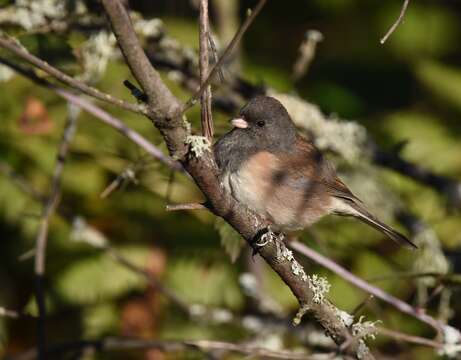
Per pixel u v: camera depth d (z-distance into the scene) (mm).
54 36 8570
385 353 10430
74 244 10438
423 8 13875
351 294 10492
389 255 11133
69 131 8609
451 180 10617
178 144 5066
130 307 10508
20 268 10359
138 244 10602
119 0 4609
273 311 9875
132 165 8555
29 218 10219
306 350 9688
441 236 11367
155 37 9898
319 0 13961
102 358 10469
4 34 7352
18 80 10656
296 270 5988
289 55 13594
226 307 10469
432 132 12211
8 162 10406
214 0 11789
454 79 12820
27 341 10633
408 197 11688
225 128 9352
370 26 13867
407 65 13586
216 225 7633
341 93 13000
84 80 8898
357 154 10445
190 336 10516
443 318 8781
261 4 4734
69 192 10516
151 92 4828
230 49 4812
